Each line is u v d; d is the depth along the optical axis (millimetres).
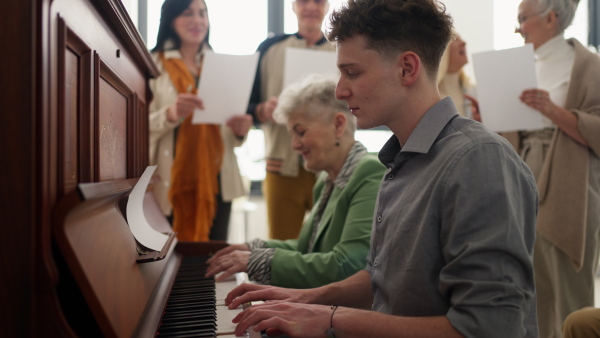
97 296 703
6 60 653
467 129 957
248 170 4195
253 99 2951
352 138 1686
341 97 1041
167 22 2727
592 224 2143
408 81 997
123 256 929
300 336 920
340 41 1021
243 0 4262
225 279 1444
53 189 706
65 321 666
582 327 1372
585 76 2186
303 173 2805
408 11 973
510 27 4316
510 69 2246
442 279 869
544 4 2314
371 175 1574
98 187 763
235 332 960
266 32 4324
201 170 2672
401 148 1079
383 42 984
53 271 664
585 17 4500
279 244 1749
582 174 2123
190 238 2689
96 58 946
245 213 4121
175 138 2684
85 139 885
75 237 712
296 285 1467
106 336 707
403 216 972
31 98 654
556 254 2182
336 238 1583
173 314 1060
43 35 665
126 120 1290
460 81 2934
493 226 840
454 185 883
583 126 2090
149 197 1581
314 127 1636
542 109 2164
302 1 2885
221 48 4270
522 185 904
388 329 890
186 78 2711
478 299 817
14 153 652
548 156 2189
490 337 804
